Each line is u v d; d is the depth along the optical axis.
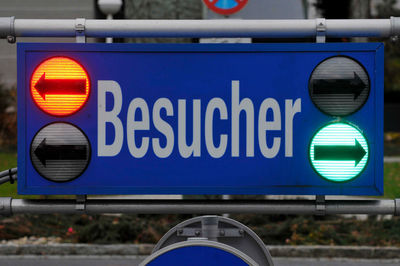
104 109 6.10
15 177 6.75
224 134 6.12
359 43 6.05
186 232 6.70
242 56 6.09
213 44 6.09
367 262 17.48
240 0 14.18
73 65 6.09
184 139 6.12
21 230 18.66
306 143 6.09
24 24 6.36
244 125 6.11
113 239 18.34
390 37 6.35
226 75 6.10
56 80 6.09
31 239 18.36
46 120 6.11
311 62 6.07
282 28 6.33
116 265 16.83
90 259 17.53
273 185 6.11
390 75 45.16
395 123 45.50
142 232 18.52
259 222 19.20
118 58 6.10
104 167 6.12
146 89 6.11
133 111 6.11
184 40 14.62
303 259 17.73
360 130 6.05
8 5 32.16
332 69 6.06
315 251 17.84
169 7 17.95
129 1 18.20
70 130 6.10
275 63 6.09
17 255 17.83
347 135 6.05
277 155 6.11
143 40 15.20
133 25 6.35
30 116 6.10
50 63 6.09
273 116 6.10
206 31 6.36
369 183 6.07
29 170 6.12
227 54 6.10
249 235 6.63
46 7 30.86
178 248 5.80
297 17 21.45
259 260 6.62
